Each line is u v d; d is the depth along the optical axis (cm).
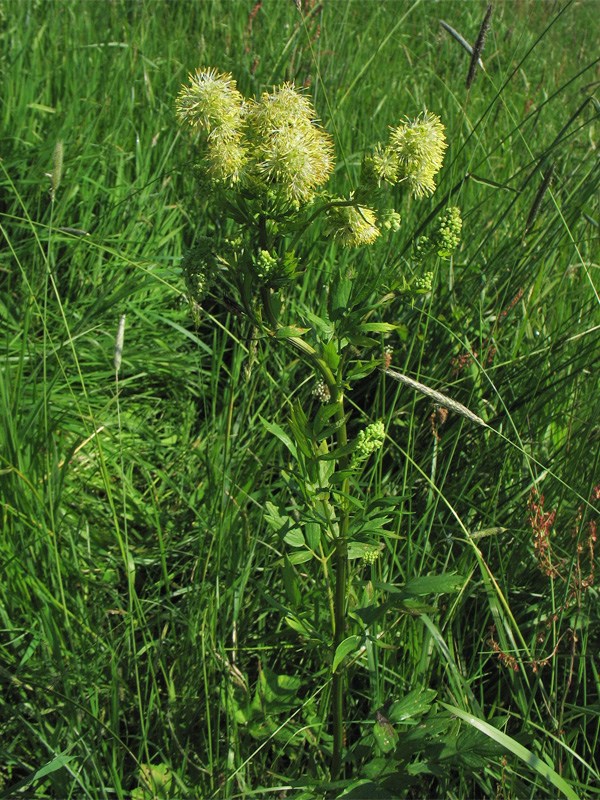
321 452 148
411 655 185
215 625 183
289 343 136
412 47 492
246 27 423
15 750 174
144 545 225
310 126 121
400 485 227
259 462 223
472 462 234
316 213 126
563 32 592
